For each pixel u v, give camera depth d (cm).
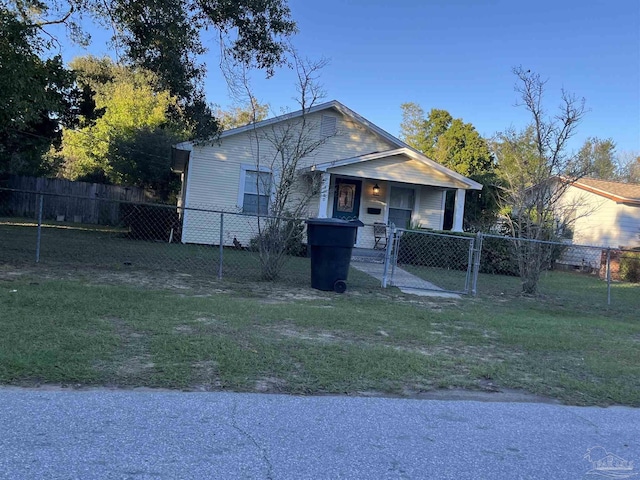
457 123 3291
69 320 559
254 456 312
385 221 1717
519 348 625
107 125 2694
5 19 842
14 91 841
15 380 395
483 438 367
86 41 1117
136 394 391
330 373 471
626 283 1584
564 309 979
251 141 1591
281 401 402
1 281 743
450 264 1530
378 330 654
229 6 1025
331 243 916
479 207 2202
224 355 488
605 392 486
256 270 1100
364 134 1677
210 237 1587
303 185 1602
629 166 4391
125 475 279
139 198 2491
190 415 362
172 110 1219
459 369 520
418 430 371
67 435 319
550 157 1089
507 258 1506
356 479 295
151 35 1027
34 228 1748
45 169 2698
